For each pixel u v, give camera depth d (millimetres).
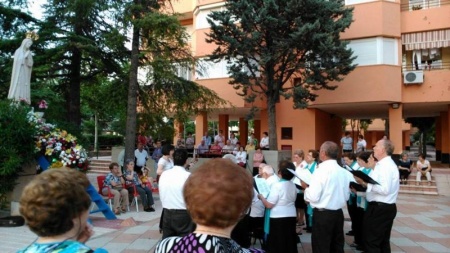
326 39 14727
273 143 16922
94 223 8953
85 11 13547
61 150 9258
